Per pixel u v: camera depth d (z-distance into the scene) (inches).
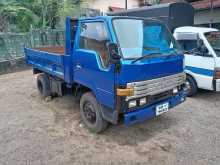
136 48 155.6
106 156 150.3
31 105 244.8
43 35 567.2
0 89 312.5
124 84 140.1
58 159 146.9
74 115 215.5
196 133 178.9
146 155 150.7
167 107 169.2
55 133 181.2
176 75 171.8
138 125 192.7
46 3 733.3
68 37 183.9
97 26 161.2
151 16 344.8
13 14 652.7
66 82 202.7
